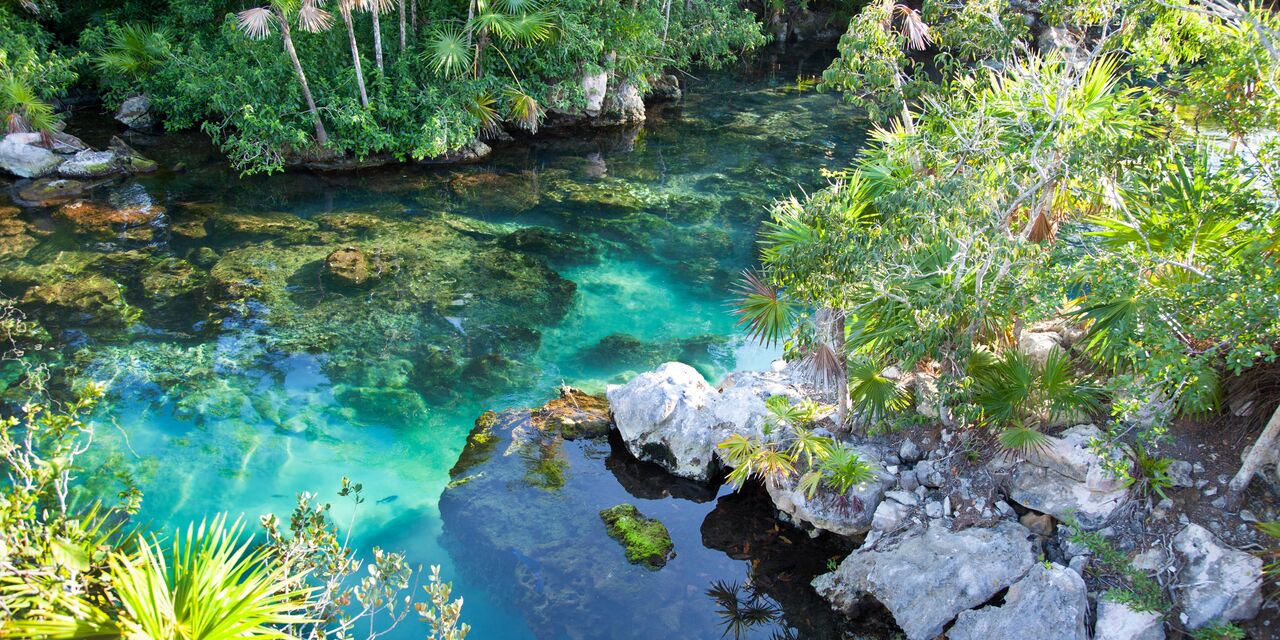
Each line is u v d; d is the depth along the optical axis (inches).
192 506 374.3
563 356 507.8
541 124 924.0
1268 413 307.3
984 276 321.4
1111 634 272.7
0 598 195.5
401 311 551.8
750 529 365.1
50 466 237.8
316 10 670.5
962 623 286.7
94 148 788.0
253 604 219.8
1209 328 271.7
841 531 344.2
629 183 789.2
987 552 303.6
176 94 817.5
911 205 300.5
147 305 543.2
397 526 364.8
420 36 869.8
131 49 856.9
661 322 550.3
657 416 398.9
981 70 373.4
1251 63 302.7
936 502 331.6
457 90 808.3
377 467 406.6
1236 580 271.1
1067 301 375.9
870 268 306.2
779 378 426.9
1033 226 343.3
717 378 485.4
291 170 781.9
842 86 415.2
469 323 541.6
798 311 366.6
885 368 377.4
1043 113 319.9
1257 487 299.0
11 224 645.9
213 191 729.6
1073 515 307.1
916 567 307.1
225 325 525.0
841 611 319.6
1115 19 419.8
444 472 403.9
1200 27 336.8
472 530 358.6
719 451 379.2
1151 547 292.2
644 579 335.3
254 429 430.9
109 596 217.8
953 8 396.8
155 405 445.7
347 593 259.1
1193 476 305.1
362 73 777.6
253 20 675.4
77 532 227.0
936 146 331.3
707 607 324.2
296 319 536.4
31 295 546.6
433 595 254.1
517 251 645.3
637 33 917.2
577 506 374.0
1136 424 308.3
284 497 382.6
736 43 1195.3
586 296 582.6
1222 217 314.3
